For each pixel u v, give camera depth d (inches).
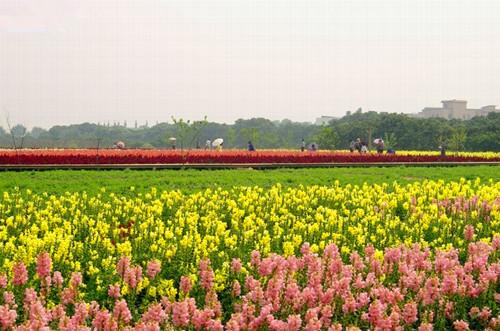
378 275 616.1
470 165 3125.0
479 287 595.2
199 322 477.1
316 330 477.4
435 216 1049.5
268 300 520.4
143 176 1983.3
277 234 896.3
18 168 2169.0
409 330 519.8
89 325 503.8
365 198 1300.4
